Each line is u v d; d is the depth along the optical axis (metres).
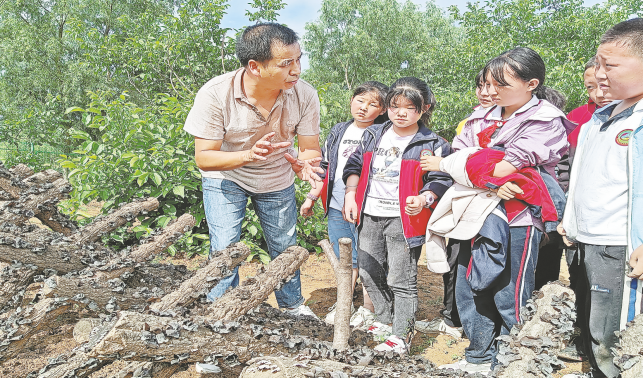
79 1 21.11
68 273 2.71
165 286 2.96
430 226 2.71
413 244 2.93
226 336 1.97
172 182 5.57
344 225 3.76
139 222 5.71
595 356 2.12
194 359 1.89
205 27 11.34
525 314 2.14
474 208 2.49
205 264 2.71
